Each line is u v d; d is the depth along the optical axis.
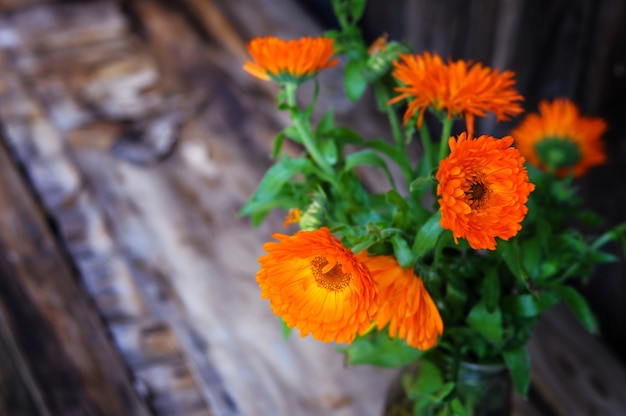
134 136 1.21
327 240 0.59
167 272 1.04
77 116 1.24
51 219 1.09
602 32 1.04
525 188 0.58
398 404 0.78
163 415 0.90
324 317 0.60
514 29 1.13
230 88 1.30
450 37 1.26
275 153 0.75
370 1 1.46
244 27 1.43
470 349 0.74
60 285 1.01
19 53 1.35
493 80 0.66
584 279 0.75
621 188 1.07
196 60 1.35
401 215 0.65
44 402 0.91
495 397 0.75
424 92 0.65
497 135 1.17
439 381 0.73
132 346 0.95
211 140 1.22
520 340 0.73
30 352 0.94
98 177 1.15
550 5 1.08
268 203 0.76
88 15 1.43
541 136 0.81
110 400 0.91
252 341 0.96
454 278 0.71
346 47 0.74
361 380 0.94
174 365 0.94
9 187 1.12
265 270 0.59
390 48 0.71
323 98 1.30
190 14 1.45
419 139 1.23
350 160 0.73
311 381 0.94
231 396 0.92
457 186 0.57
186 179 1.16
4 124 1.22
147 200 1.13
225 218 1.11
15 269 1.02
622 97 1.04
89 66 1.33
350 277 0.60
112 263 1.04
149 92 1.29
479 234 0.58
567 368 0.97
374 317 0.62
